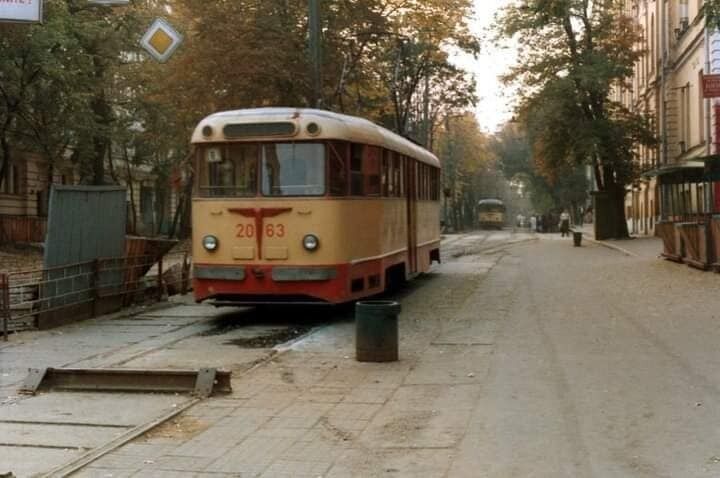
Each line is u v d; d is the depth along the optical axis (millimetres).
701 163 28031
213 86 22438
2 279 12758
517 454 6500
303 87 22109
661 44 42312
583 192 78812
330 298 13641
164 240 17922
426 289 19953
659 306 15375
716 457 6344
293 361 10664
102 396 8727
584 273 23469
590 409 7902
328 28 23125
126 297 16641
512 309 15586
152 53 17125
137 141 39719
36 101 31562
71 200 14375
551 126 42750
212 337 13078
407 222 18453
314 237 13617
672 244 25312
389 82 28953
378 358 10469
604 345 11422
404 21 27266
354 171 14445
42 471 6191
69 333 13422
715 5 16594
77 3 31297
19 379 9648
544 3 40469
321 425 7500
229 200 13938
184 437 7141
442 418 7672
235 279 13859
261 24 21703
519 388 8852
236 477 6043
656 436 6957
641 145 46750
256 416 7852
